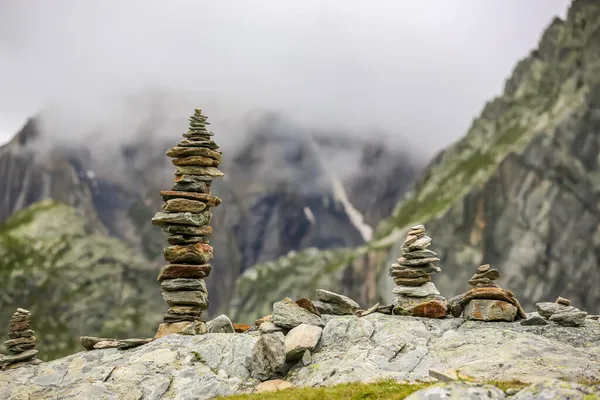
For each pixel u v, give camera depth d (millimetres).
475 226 192375
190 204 33812
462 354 26641
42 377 28906
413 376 23891
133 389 26750
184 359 29109
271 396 23297
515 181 187000
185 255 33406
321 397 21641
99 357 30609
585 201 172250
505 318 30078
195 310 33125
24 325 33719
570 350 25797
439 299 32531
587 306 166875
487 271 31078
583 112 180375
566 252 172125
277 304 31406
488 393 17797
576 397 16359
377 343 28641
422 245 33844
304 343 28578
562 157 178500
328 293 33219
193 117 35781
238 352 29406
